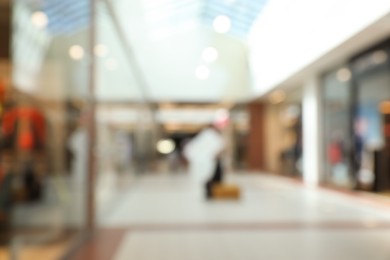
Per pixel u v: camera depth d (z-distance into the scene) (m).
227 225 6.69
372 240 5.56
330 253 4.89
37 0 4.72
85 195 6.28
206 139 11.68
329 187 12.62
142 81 17.66
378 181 10.41
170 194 11.30
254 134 21.16
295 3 12.12
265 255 4.80
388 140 10.11
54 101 5.40
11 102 4.60
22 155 4.82
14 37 4.56
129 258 4.67
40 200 5.16
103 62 7.77
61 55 5.54
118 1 8.99
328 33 9.62
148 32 15.84
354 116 11.30
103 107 7.86
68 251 4.86
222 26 17.17
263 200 9.92
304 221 7.05
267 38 15.35
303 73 12.82
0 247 4.58
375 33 8.16
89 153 6.38
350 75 11.39
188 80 19.39
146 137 19.95
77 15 5.57
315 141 13.67
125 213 8.00
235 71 18.94
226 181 15.19
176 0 13.50
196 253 4.89
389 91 9.56
